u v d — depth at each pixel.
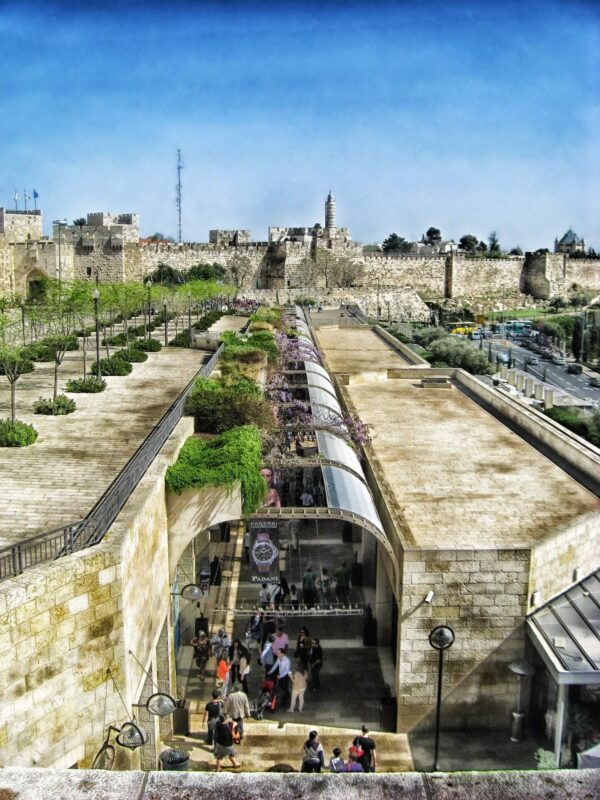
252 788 4.74
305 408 28.64
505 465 27.03
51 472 20.28
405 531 19.84
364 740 15.38
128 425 26.67
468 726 18.03
